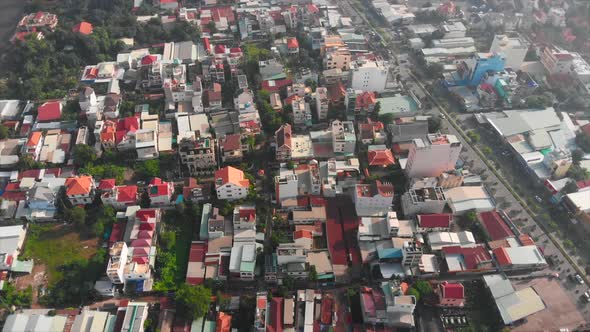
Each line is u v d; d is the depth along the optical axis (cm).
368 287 18725
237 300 18475
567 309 18575
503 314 18000
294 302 18450
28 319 17362
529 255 19875
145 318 17800
